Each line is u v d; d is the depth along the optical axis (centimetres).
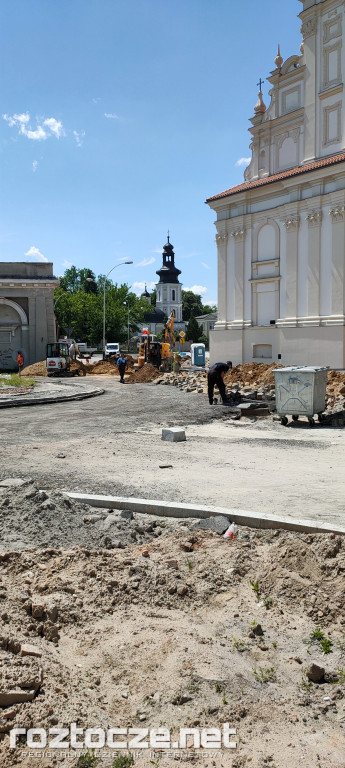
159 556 470
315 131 2644
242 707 285
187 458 921
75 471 812
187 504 602
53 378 3634
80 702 283
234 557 456
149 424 1377
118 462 884
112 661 322
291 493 677
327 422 1344
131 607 386
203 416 1520
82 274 11925
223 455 949
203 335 11512
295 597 395
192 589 410
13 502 554
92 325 9381
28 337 4466
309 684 308
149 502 610
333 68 2566
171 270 13612
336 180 2402
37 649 316
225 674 311
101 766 247
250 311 2866
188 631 357
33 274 4466
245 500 641
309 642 347
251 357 2856
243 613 381
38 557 449
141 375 3114
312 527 513
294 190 2592
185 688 299
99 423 1401
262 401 1777
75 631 354
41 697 281
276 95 2872
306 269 2550
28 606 361
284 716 282
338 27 2516
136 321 11475
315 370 1291
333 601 379
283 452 977
